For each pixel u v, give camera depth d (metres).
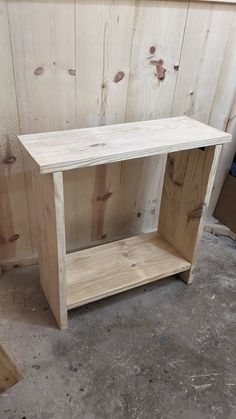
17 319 1.28
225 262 1.65
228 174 1.76
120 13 1.12
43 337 1.22
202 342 1.25
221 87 1.49
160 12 1.17
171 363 1.17
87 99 1.24
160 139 1.09
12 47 1.03
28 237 1.45
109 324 1.29
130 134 1.13
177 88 1.39
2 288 1.40
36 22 1.02
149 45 1.23
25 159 1.25
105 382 1.09
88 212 1.52
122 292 1.43
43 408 1.01
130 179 1.52
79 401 1.04
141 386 1.09
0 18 0.98
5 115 1.14
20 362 1.13
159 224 1.59
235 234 1.78
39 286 1.42
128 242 1.53
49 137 1.07
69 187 1.39
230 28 1.33
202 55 1.35
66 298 1.17
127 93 1.30
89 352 1.18
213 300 1.44
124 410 1.03
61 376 1.10
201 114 1.53
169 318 1.34
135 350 1.20
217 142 1.14
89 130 1.15
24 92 1.12
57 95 1.18
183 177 1.35
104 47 1.16
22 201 1.34
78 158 0.93
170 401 1.06
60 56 1.11
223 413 1.04
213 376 1.14
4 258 1.46
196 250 1.40
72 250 1.60
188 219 1.38
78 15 1.06
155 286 1.48
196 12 1.23
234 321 1.35
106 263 1.39
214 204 1.87
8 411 1.00
